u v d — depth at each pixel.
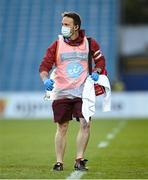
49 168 22.17
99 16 82.19
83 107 21.06
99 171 21.09
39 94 64.94
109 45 78.38
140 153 28.83
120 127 49.50
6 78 75.69
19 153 28.95
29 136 40.53
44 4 84.31
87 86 21.16
